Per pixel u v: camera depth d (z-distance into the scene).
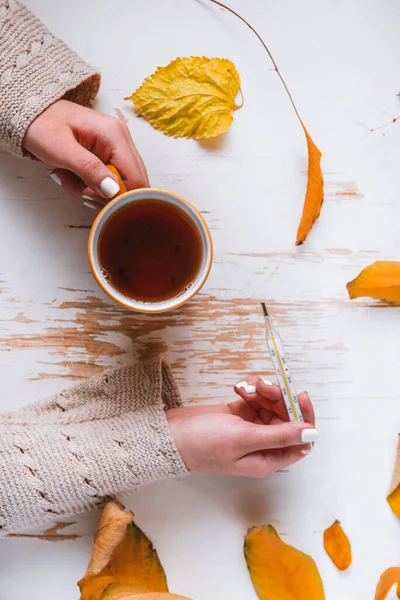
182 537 0.78
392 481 0.80
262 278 0.80
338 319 0.81
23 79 0.73
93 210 0.80
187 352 0.80
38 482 0.72
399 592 0.77
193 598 0.78
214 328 0.80
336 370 0.80
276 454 0.75
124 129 0.74
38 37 0.74
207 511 0.79
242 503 0.79
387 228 0.81
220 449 0.73
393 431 0.80
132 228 0.72
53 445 0.74
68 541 0.78
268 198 0.80
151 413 0.75
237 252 0.80
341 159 0.81
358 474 0.80
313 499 0.79
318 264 0.81
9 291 0.79
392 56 0.81
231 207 0.80
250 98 0.81
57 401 0.78
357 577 0.79
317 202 0.79
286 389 0.73
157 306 0.70
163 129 0.79
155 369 0.77
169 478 0.79
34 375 0.79
